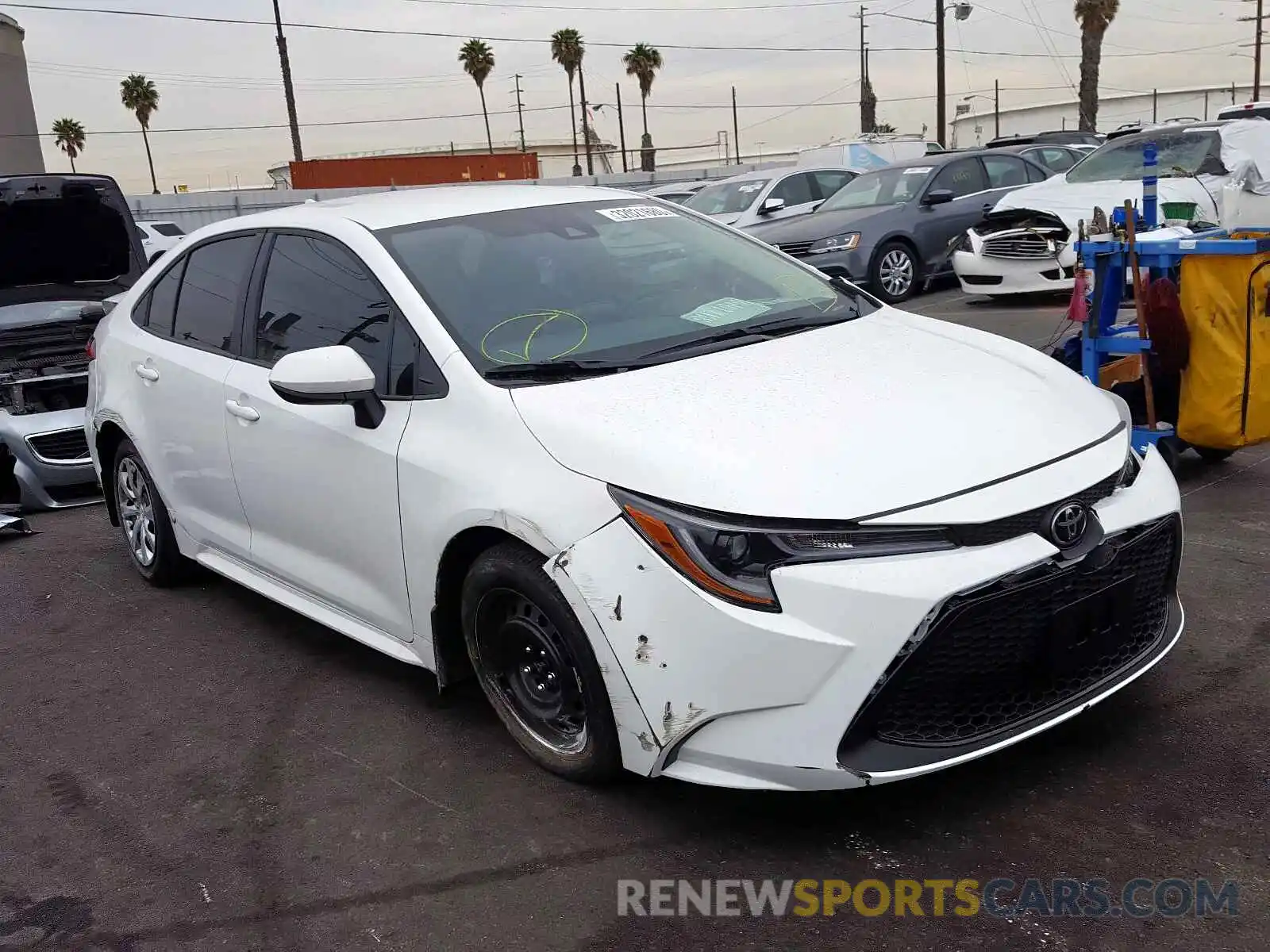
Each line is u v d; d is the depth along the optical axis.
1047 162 14.03
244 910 2.74
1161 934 2.38
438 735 3.55
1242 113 13.62
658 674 2.65
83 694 4.12
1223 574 4.26
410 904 2.70
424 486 3.21
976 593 2.55
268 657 4.32
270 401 3.87
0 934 2.73
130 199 25.09
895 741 2.60
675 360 3.29
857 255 11.66
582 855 2.82
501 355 3.29
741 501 2.60
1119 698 3.36
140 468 5.00
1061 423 2.96
